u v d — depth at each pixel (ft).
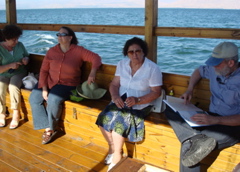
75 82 11.19
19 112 12.48
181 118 7.47
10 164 9.10
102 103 10.64
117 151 8.54
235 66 7.11
